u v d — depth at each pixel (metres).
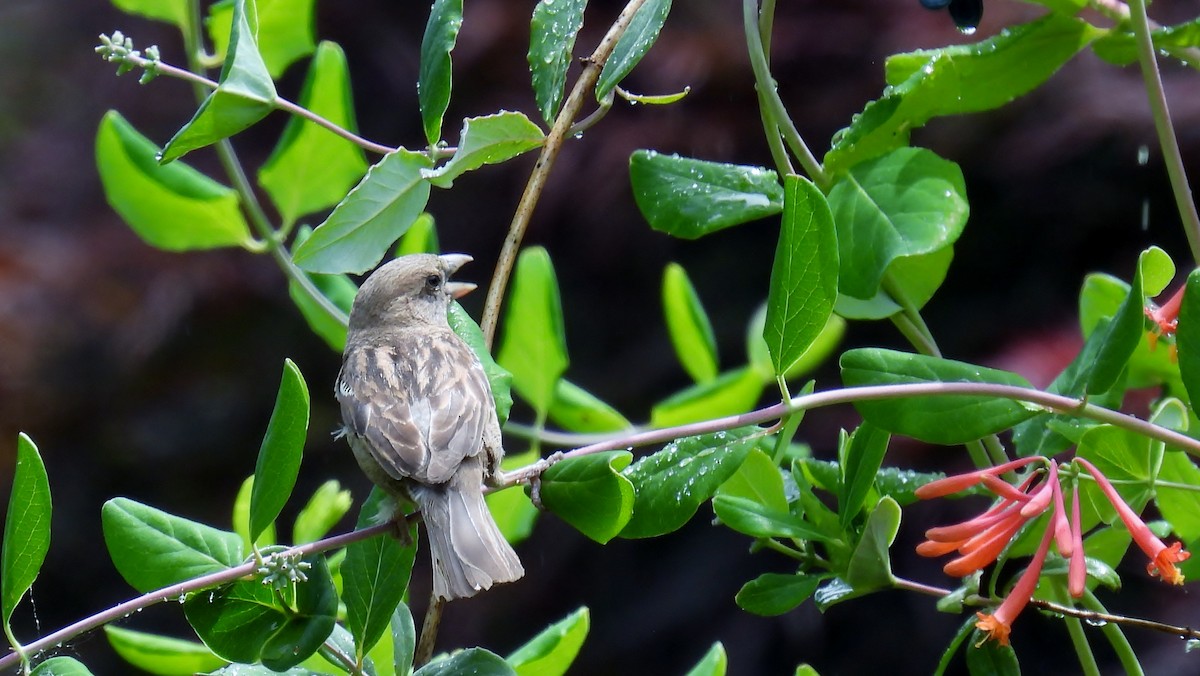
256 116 5.65
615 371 18.66
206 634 5.43
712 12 17.92
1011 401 5.36
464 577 6.11
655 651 18.09
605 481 5.33
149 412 20.48
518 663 5.96
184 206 7.59
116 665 20.48
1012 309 16.52
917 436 5.39
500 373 7.04
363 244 5.68
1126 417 5.25
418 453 6.47
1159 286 5.72
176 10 7.29
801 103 16.58
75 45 22.89
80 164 21.41
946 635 16.83
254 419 20.62
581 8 6.05
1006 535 4.97
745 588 5.92
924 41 15.85
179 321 20.00
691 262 18.50
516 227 5.97
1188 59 6.45
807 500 5.99
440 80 5.59
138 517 5.56
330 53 7.53
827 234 5.20
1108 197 15.89
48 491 5.14
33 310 20.17
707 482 5.48
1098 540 6.14
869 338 17.22
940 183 5.95
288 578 5.20
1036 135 15.74
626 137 17.53
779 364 5.34
